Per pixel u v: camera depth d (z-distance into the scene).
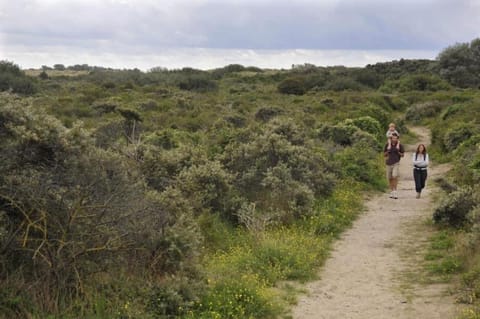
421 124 39.28
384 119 33.34
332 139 23.89
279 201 12.04
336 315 6.88
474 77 71.19
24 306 5.46
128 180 6.80
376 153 22.30
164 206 7.57
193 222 8.00
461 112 33.91
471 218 10.02
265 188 12.55
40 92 51.03
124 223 6.36
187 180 11.18
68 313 5.61
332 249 10.18
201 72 94.19
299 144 17.23
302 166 14.03
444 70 72.81
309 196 12.18
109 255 6.27
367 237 11.06
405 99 53.44
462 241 9.27
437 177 17.98
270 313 6.84
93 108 37.97
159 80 74.19
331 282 8.25
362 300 7.42
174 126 29.44
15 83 50.25
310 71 84.69
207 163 12.11
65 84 62.69
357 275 8.58
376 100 47.94
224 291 7.00
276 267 8.62
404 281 8.19
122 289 6.15
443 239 10.38
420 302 7.21
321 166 15.41
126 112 31.33
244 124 29.05
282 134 17.36
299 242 9.90
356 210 13.58
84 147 6.47
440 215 11.39
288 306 7.20
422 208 13.79
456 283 7.78
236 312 6.62
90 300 5.79
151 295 6.30
